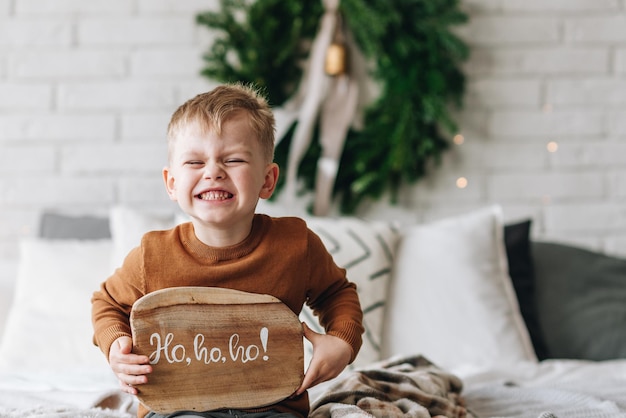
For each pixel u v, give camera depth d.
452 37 2.33
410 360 1.43
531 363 1.76
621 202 2.45
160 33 2.42
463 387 1.42
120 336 0.98
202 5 2.42
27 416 1.05
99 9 2.41
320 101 2.38
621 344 1.93
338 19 2.38
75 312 1.80
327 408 1.07
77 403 1.22
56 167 2.41
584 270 2.09
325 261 1.10
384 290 1.83
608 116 2.46
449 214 2.43
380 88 2.42
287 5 2.34
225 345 1.00
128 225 1.88
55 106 2.41
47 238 2.09
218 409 0.98
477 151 2.44
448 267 1.88
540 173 2.45
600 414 1.16
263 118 1.05
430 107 2.30
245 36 2.33
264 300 1.02
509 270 2.03
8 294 2.04
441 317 1.82
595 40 2.46
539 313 2.01
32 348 1.74
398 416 1.05
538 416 1.17
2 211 2.39
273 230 1.07
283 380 1.01
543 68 2.45
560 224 2.44
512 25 2.45
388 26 2.36
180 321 0.98
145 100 2.41
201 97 1.05
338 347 1.02
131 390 0.96
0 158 2.40
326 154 2.35
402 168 2.35
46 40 2.41
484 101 2.44
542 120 2.45
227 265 1.02
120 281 1.04
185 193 0.99
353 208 2.38
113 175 2.41
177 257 1.02
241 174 0.99
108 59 2.41
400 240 1.95
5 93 2.40
